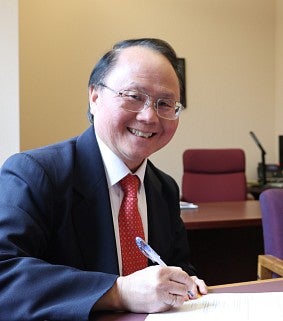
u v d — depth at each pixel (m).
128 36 3.78
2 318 0.70
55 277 0.74
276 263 1.33
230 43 4.14
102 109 0.98
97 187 0.97
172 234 1.18
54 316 0.69
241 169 3.43
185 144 4.02
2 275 0.73
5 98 2.61
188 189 3.35
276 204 1.51
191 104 4.03
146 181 1.12
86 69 3.64
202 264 2.24
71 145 1.05
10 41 2.61
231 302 0.82
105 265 0.92
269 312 0.76
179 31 3.95
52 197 0.91
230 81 4.16
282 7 4.17
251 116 4.25
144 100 0.94
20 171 0.91
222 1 4.08
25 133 3.47
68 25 3.57
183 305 0.79
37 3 3.47
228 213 2.31
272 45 4.30
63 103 3.59
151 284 0.75
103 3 3.68
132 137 0.96
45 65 3.51
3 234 0.80
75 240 0.93
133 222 1.00
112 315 0.75
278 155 4.19
